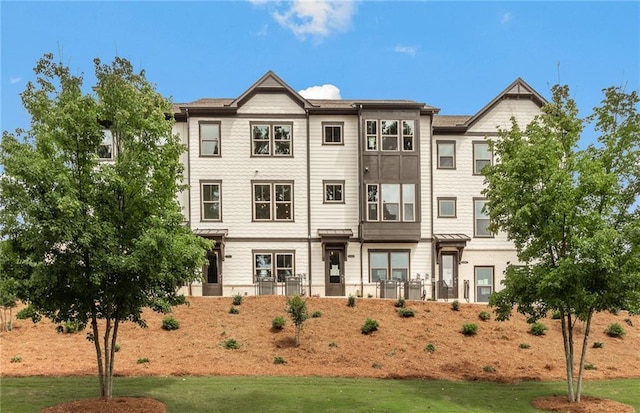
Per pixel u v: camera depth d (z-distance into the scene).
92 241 8.94
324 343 15.54
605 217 10.39
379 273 23.61
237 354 14.62
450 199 24.42
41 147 9.08
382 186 23.44
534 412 10.25
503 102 24.72
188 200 23.16
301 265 23.34
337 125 23.84
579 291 9.94
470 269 24.23
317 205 23.55
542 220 10.59
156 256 9.09
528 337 16.62
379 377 13.02
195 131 23.23
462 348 15.49
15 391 10.84
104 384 10.29
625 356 15.46
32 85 9.42
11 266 9.16
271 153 23.52
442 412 9.94
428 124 24.25
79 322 10.30
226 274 22.97
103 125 10.15
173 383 11.80
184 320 17.23
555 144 10.65
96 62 9.62
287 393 11.11
